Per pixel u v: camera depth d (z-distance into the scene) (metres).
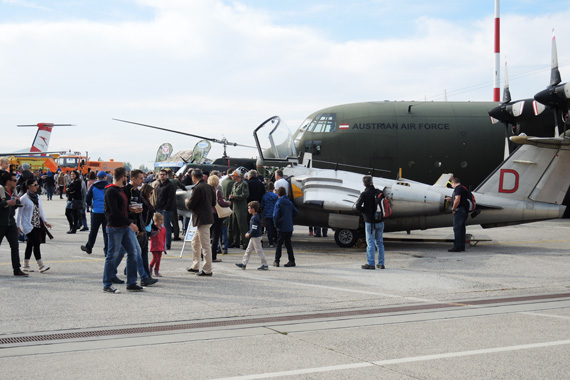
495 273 10.68
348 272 10.81
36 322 6.80
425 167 23.62
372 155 23.33
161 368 5.08
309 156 20.08
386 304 7.95
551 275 10.46
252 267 11.50
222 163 33.94
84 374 4.91
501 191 14.68
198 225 10.16
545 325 6.68
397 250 14.17
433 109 24.09
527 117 19.95
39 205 10.50
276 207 11.47
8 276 10.10
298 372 4.97
